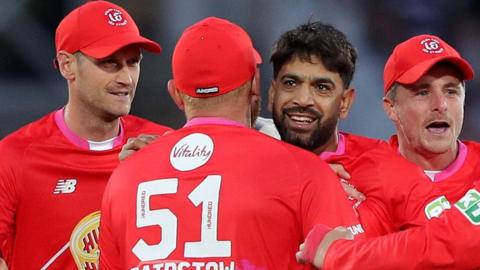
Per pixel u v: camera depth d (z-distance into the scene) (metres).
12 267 15.81
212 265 11.54
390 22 37.31
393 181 14.18
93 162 15.96
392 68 15.55
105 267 12.66
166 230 11.77
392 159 14.51
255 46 36.28
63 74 15.94
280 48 13.95
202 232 11.64
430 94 15.25
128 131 16.56
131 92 15.87
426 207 13.91
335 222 11.73
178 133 12.41
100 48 15.37
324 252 11.23
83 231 15.73
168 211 11.84
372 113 36.31
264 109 33.12
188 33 12.46
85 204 15.79
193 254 11.60
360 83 36.66
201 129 12.25
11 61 35.19
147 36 36.12
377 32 37.31
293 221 11.78
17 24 35.31
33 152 15.80
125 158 13.13
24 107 34.97
